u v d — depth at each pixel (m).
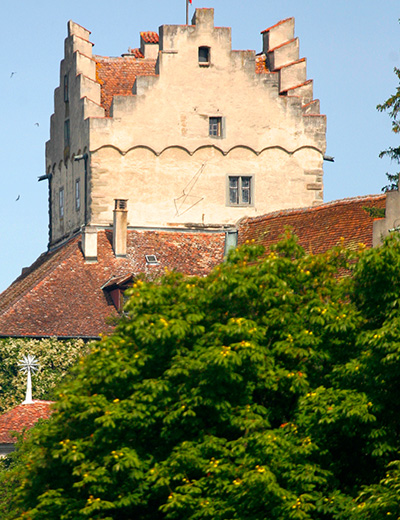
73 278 160.00
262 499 78.56
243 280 85.50
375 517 75.31
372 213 127.06
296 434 81.62
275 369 83.31
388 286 82.50
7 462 126.31
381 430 80.00
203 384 80.88
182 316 84.69
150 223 171.38
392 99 121.12
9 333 151.50
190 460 80.12
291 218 144.38
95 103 172.38
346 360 84.50
